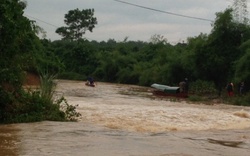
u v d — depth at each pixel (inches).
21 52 639.8
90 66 3280.0
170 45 2891.2
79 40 3713.1
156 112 758.5
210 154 353.4
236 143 450.3
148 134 477.1
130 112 740.0
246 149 403.9
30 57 663.8
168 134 491.5
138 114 717.3
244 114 822.5
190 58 1855.3
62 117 606.2
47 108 607.8
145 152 344.5
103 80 3088.1
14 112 568.7
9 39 590.6
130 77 2792.8
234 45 1715.1
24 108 581.3
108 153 332.8
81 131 464.1
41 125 517.3
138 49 3585.1
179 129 590.6
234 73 1614.2
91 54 3358.8
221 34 1713.8
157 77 2326.5
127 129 553.9
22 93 604.1
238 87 1541.6
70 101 959.6
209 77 1784.0
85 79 3085.6
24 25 634.8
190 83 1811.0
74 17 3998.5
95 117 657.6
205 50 1737.2
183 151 358.6
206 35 1852.9
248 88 1505.9
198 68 1795.0
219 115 776.3
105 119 642.2
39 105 594.6
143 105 946.1
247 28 1710.1
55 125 518.3
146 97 1341.0
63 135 427.2
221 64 1678.2
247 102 1280.8
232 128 634.2
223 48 1707.7
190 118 714.2
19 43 632.4
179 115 736.3
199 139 462.6
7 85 591.5
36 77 1546.5
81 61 3329.2
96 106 832.9
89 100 1036.5
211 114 781.9
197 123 667.4
